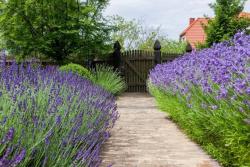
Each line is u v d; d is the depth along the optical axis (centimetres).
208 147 614
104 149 663
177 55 2023
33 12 1644
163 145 696
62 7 1669
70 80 821
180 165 559
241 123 468
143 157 607
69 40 1694
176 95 859
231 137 500
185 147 679
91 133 515
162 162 577
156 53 1967
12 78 580
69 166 353
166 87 947
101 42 1786
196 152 640
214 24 1738
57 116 413
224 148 546
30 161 358
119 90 1777
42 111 444
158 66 1452
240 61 540
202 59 745
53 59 1759
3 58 692
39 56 1773
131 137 773
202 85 623
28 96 486
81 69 1491
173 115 924
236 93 482
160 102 1023
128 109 1274
